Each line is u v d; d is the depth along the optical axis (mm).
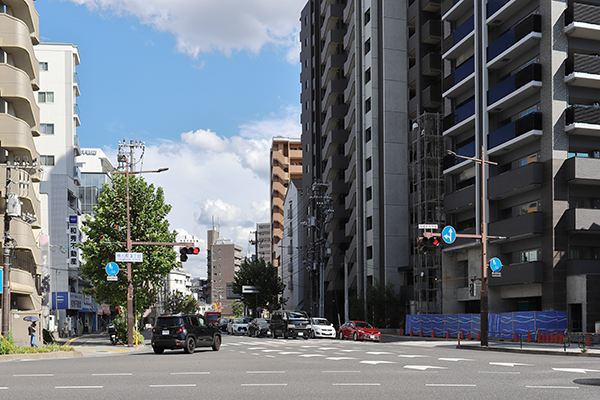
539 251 39938
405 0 65500
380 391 10992
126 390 11164
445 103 53250
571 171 37750
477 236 31078
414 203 57875
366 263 64750
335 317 75500
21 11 40531
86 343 41375
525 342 35312
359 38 69562
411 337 47750
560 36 39125
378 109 64750
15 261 39219
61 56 76000
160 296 146250
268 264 88188
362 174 67375
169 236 41406
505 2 42688
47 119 74500
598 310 35562
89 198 86625
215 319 85000
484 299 30406
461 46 49562
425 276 53094
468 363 18328
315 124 87312
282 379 13281
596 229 37469
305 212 90500
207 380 13086
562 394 10492
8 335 26250
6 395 10430
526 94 40938
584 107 38000
